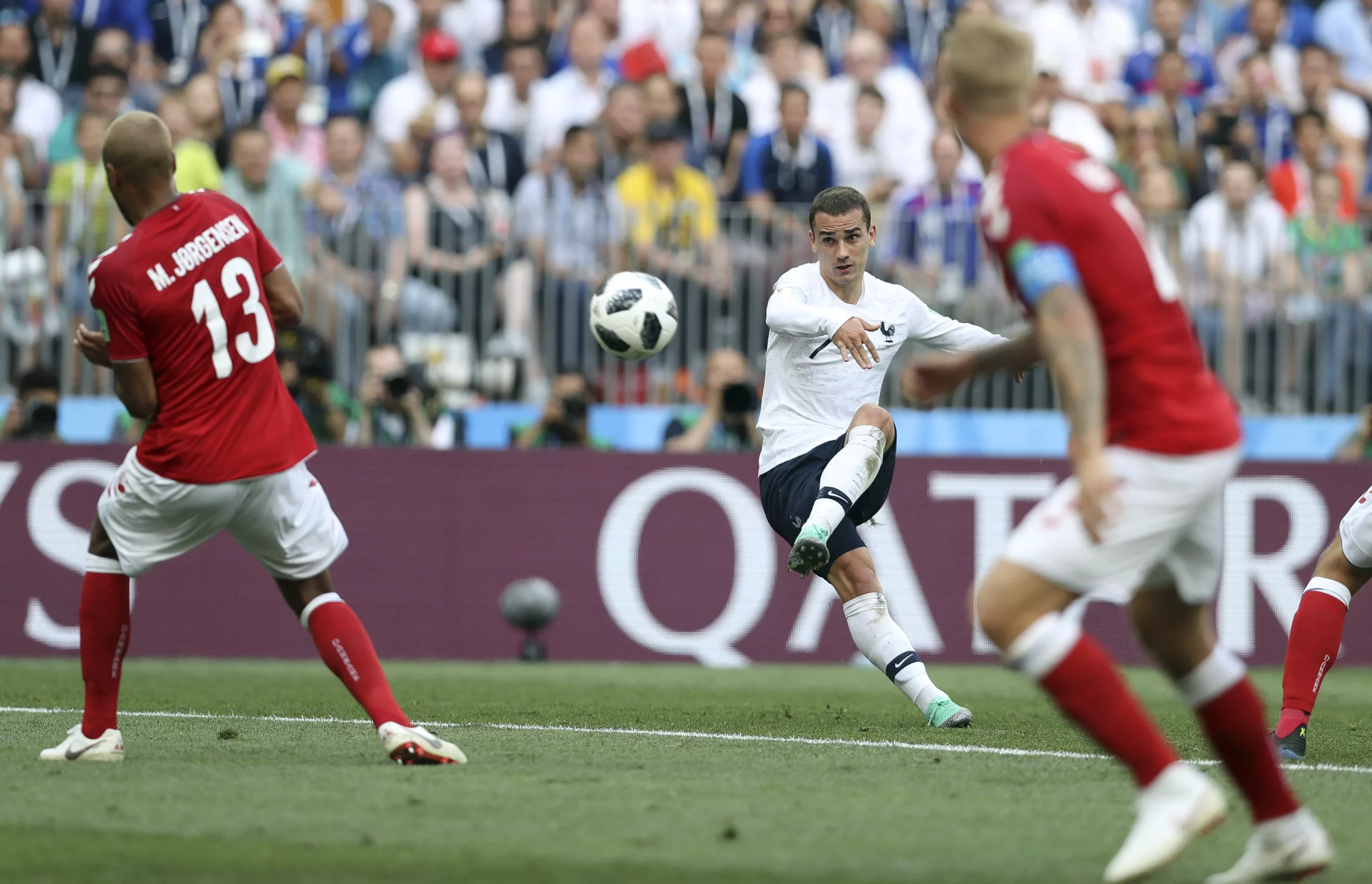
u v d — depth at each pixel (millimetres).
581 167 45531
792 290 24938
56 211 41625
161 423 17938
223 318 17984
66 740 18922
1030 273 12195
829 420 25250
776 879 12281
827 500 23688
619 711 27000
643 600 41250
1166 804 12203
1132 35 60312
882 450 24516
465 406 42562
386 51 55438
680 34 59281
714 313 42531
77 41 54719
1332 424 43000
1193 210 51156
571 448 41375
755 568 41281
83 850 13234
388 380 40875
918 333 25688
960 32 13281
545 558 41281
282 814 14945
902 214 43156
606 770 18281
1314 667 21422
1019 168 12539
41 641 40156
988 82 13125
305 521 18375
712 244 42562
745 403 41750
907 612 41312
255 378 18172
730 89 53188
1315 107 55969
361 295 41969
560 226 42875
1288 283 42906
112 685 18859
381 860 12883
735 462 41344
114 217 41625
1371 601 41594
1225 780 18250
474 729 23484
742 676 37094
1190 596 13047
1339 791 17516
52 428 40719
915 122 53969
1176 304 12641
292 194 46469
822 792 16703
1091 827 14664
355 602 40875
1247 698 13000
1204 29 61156
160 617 40531
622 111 51188
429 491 41156
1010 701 30562
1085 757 20078
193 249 17953
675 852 13312
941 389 14273
